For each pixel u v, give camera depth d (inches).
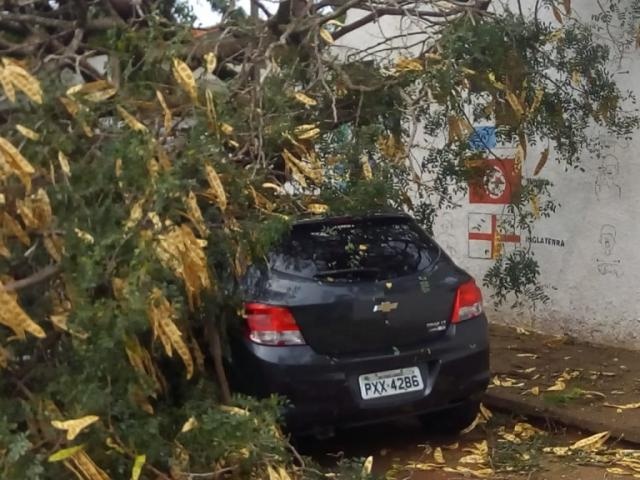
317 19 216.8
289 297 213.5
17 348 169.9
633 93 306.2
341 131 224.1
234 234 187.2
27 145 166.6
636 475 217.6
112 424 162.4
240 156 193.0
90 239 157.9
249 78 208.2
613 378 290.7
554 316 344.2
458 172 268.4
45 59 201.6
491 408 271.3
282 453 174.4
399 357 219.9
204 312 196.2
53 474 156.9
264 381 210.2
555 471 222.8
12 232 159.5
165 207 162.2
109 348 156.9
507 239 354.3
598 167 323.0
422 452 241.1
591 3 313.4
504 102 245.6
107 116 180.2
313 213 218.2
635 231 316.8
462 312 230.8
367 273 222.8
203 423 168.2
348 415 215.3
